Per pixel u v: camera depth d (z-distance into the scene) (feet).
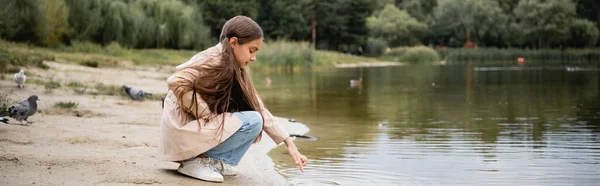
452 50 188.85
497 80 67.77
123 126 21.80
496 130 24.94
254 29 12.78
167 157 12.94
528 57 180.86
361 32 202.18
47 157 14.03
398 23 210.59
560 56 178.40
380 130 25.00
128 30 100.37
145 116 25.48
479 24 210.59
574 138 22.41
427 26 225.76
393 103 38.75
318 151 19.42
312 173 15.78
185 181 12.82
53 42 85.15
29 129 18.33
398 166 16.94
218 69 12.54
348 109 34.55
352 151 19.45
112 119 23.81
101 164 13.74
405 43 215.31
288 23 186.29
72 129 19.51
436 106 36.55
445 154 18.92
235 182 13.61
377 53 181.16
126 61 76.23
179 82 12.35
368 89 52.70
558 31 189.37
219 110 12.91
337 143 21.18
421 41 226.58
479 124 27.12
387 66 126.21
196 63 12.58
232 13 167.73
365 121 28.43
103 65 65.62
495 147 20.30
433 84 60.54
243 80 13.06
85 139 17.33
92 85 40.52
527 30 194.08
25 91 31.50
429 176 15.66
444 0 224.33
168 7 112.16
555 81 64.49
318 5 198.80
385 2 255.70
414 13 249.34
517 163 17.42
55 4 84.99
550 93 47.19
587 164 17.26
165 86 45.83
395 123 27.55
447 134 23.75
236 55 12.87
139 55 92.12
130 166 13.79
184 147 12.73
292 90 50.72
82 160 13.93
